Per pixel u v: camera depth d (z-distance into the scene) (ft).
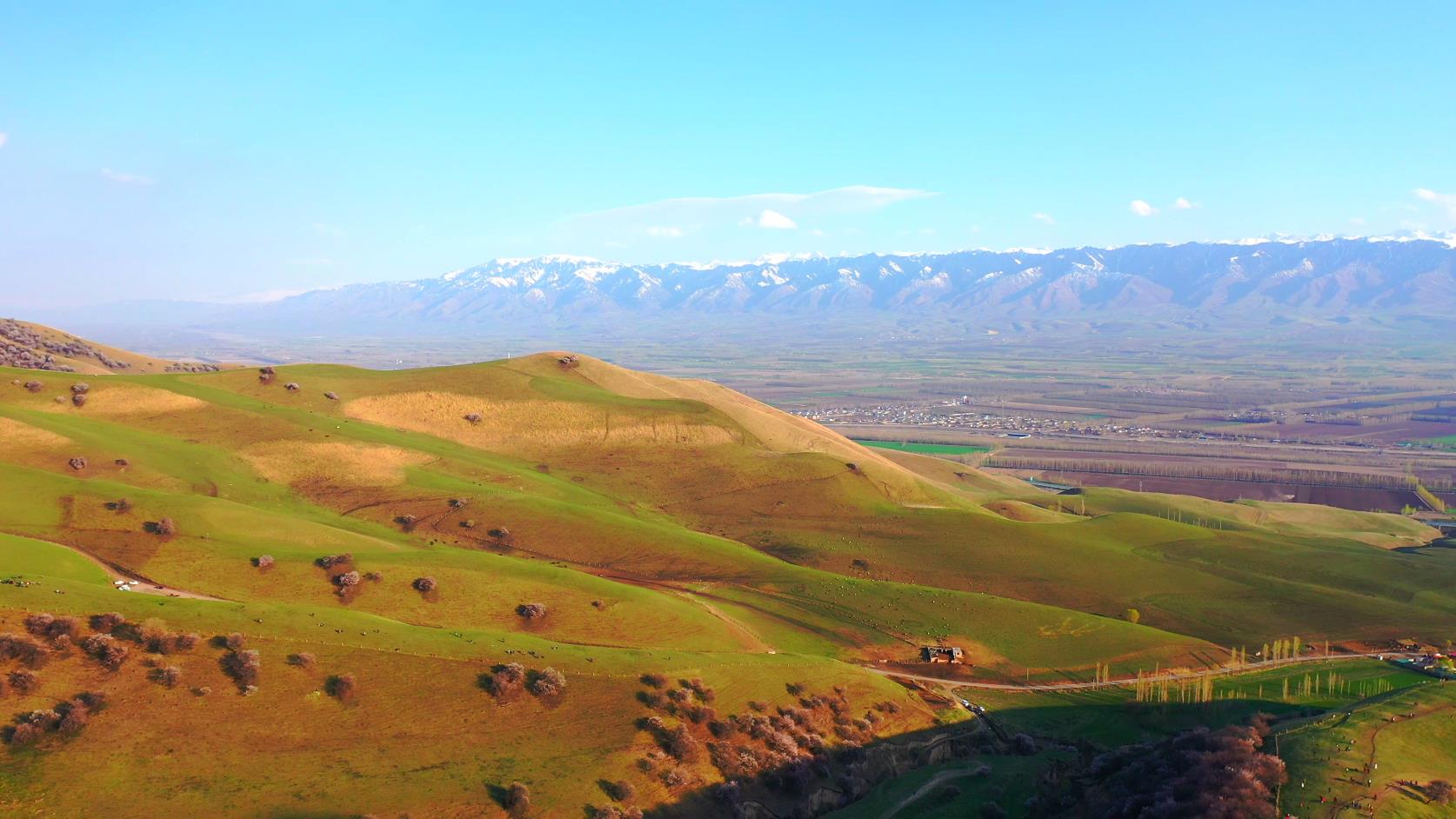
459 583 344.08
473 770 227.61
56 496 361.30
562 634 328.49
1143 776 241.35
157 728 221.05
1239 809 203.51
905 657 382.63
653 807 230.89
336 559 341.00
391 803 210.59
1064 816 242.99
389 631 277.85
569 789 226.38
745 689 290.76
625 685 271.90
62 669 229.04
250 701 235.61
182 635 249.14
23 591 254.06
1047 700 355.77
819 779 263.49
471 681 260.62
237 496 451.53
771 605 420.77
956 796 259.80
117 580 311.68
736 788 243.81
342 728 235.20
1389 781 217.97
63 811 192.03
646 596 366.22
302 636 263.08
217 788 207.00
